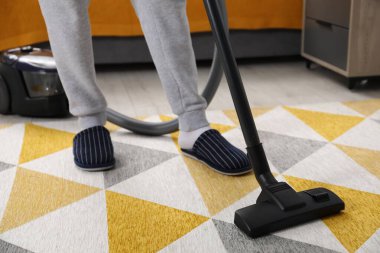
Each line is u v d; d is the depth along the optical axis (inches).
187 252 31.7
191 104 44.9
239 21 86.7
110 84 80.3
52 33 42.2
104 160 44.7
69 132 56.6
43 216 36.9
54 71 60.1
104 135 46.1
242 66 92.0
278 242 32.3
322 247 31.7
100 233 34.3
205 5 33.9
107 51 85.9
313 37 84.8
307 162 45.7
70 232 34.5
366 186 40.4
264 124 57.3
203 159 45.6
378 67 72.6
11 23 75.1
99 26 82.3
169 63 42.6
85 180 43.1
